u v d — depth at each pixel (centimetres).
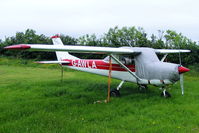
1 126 358
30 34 3394
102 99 609
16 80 1043
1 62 2222
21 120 395
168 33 2267
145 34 2339
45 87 794
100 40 2598
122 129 353
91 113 445
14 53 2877
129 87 823
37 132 330
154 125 375
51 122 375
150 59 628
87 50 555
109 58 676
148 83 634
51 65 2003
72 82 942
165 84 604
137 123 382
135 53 636
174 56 1778
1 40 3616
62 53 923
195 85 897
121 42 2314
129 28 2295
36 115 419
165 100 573
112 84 892
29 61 2370
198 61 1920
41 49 473
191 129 351
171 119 405
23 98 612
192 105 515
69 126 357
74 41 3086
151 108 488
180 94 670
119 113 451
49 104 527
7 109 476
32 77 1175
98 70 775
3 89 754
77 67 855
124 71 691
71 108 484
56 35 971
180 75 603
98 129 344
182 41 2178
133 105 521
